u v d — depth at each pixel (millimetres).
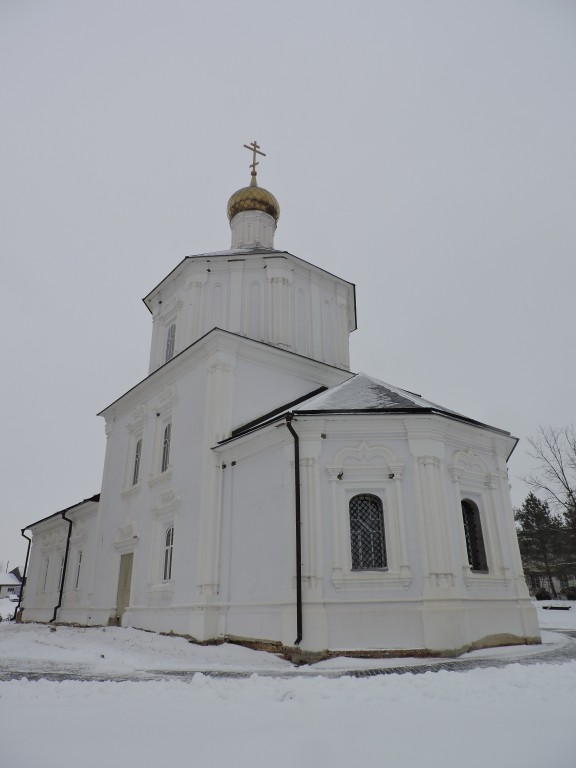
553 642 15328
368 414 14719
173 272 22906
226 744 5445
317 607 13133
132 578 19844
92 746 5418
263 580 14812
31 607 30906
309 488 14227
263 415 18750
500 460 16672
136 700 7699
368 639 12867
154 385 21938
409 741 5461
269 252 22078
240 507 16359
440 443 14828
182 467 18578
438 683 8422
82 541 26344
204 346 19016
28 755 5141
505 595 14898
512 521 16094
